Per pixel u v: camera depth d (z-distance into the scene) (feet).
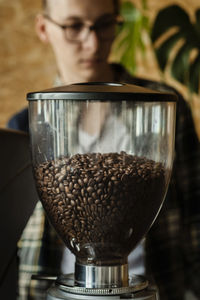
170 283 4.27
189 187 4.41
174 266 4.29
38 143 2.17
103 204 2.10
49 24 4.36
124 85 2.16
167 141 2.19
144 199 2.14
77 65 4.40
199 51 7.72
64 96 2.03
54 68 11.16
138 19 7.62
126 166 2.08
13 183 2.44
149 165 2.11
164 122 2.14
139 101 2.04
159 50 7.71
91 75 4.45
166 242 4.27
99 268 2.16
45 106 2.10
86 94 2.00
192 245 4.36
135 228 2.17
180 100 4.66
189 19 7.61
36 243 4.22
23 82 11.21
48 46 11.12
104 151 2.07
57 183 2.13
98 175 2.08
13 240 2.50
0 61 11.18
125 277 2.20
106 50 4.37
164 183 2.23
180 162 4.45
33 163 2.24
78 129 2.06
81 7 4.16
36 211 4.24
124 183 2.08
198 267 4.32
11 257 2.51
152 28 7.61
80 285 2.18
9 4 11.07
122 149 2.08
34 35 11.11
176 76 7.84
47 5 4.36
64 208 2.14
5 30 11.11
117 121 2.05
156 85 4.73
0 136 2.35
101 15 4.20
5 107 11.24
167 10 7.57
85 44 4.27
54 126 2.09
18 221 2.52
